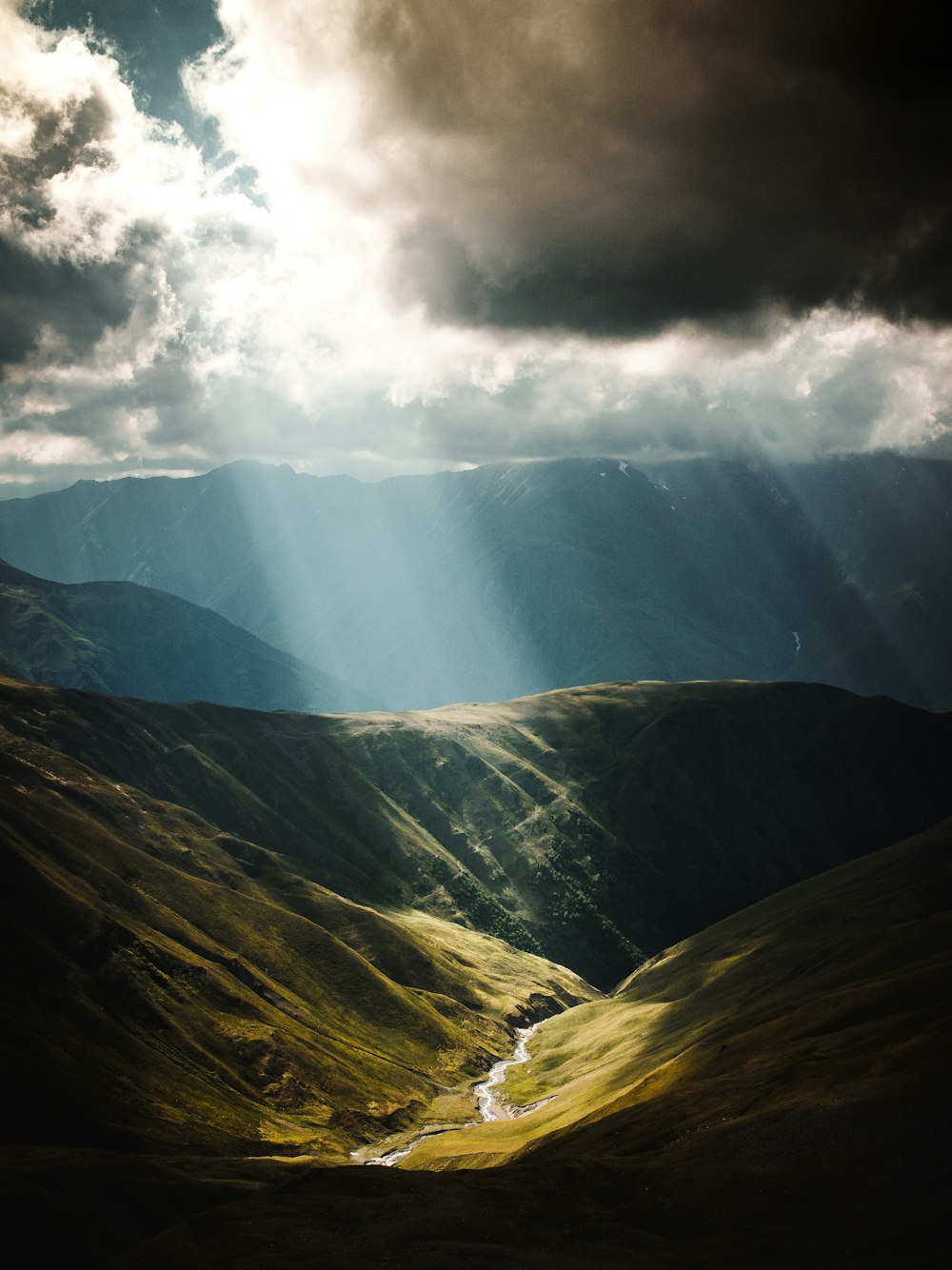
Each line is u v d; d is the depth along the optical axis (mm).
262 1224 101000
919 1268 77312
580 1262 87562
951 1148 95812
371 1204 107875
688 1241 92812
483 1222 100625
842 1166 100000
